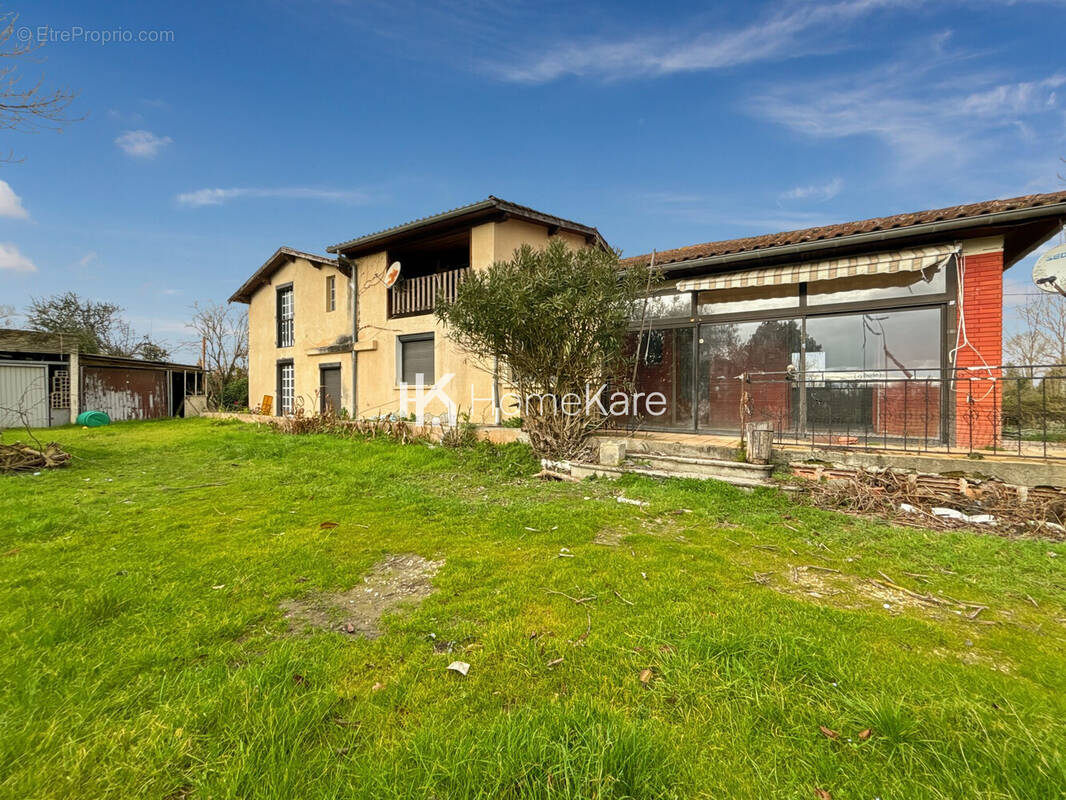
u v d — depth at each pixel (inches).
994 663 99.2
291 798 64.6
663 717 81.2
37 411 689.0
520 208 440.8
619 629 110.3
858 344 301.1
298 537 182.2
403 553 166.1
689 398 361.7
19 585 136.2
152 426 673.6
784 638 102.6
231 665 97.7
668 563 152.6
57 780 68.1
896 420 287.4
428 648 103.7
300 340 677.9
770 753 73.1
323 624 116.6
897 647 103.4
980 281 264.2
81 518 207.2
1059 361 606.2
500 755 69.9
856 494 224.4
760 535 181.3
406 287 544.1
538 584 137.1
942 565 152.9
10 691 86.7
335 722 80.1
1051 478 206.8
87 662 96.4
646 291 318.0
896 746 73.5
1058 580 140.3
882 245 288.2
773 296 328.8
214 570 147.6
